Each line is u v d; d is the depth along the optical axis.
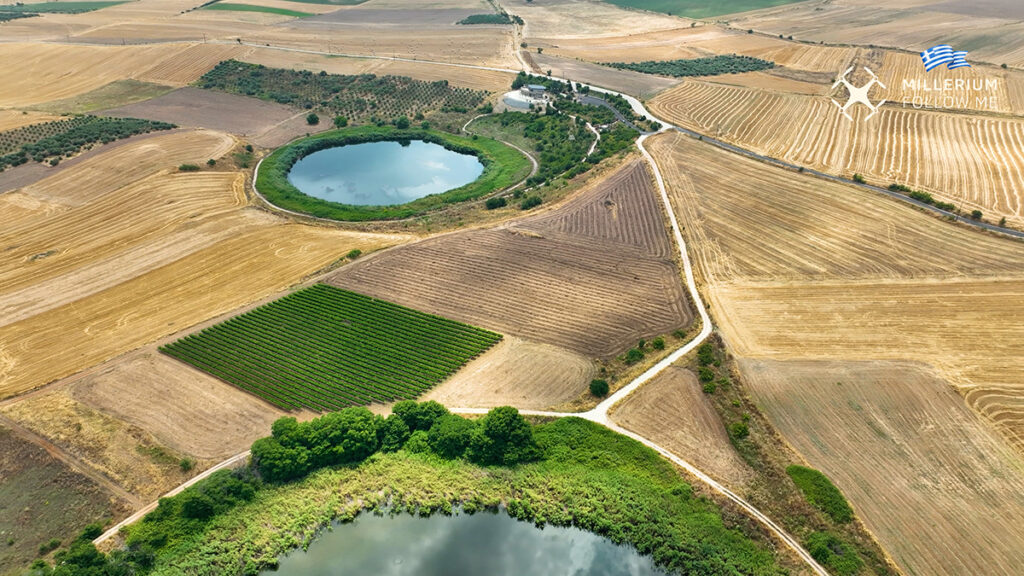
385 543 70.19
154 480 75.38
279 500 73.62
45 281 113.06
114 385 89.75
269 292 110.31
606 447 78.69
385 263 117.69
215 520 71.06
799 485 73.00
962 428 80.19
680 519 70.31
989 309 101.19
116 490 74.25
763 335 97.31
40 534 69.50
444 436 78.62
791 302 104.50
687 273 112.81
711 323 100.00
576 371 91.31
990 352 92.50
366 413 81.19
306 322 102.25
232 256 120.88
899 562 65.19
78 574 61.97
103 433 81.25
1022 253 114.06
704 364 91.06
